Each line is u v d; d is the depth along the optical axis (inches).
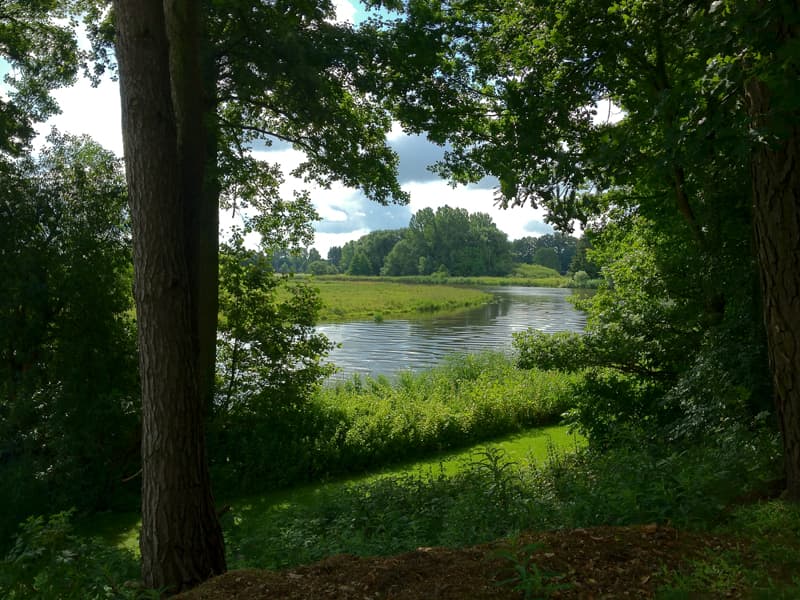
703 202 395.9
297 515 355.3
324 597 161.5
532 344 512.4
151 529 224.5
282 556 260.8
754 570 163.3
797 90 193.0
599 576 163.0
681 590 151.0
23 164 496.7
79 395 462.6
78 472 447.2
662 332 478.6
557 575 155.8
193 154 259.1
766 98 227.0
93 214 503.8
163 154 227.0
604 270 537.3
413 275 6250.0
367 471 540.1
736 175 363.3
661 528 195.0
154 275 225.0
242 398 567.5
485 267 6501.0
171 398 225.5
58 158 514.9
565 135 424.2
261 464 505.7
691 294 449.4
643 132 289.0
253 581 176.2
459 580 162.7
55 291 476.1
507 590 156.0
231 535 348.2
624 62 416.8
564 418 532.1
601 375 524.7
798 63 192.7
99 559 223.6
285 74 484.7
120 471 486.9
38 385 471.2
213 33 499.8
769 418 323.0
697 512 209.6
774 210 233.8
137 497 486.6
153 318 225.5
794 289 231.3
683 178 419.5
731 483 237.9
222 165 495.8
